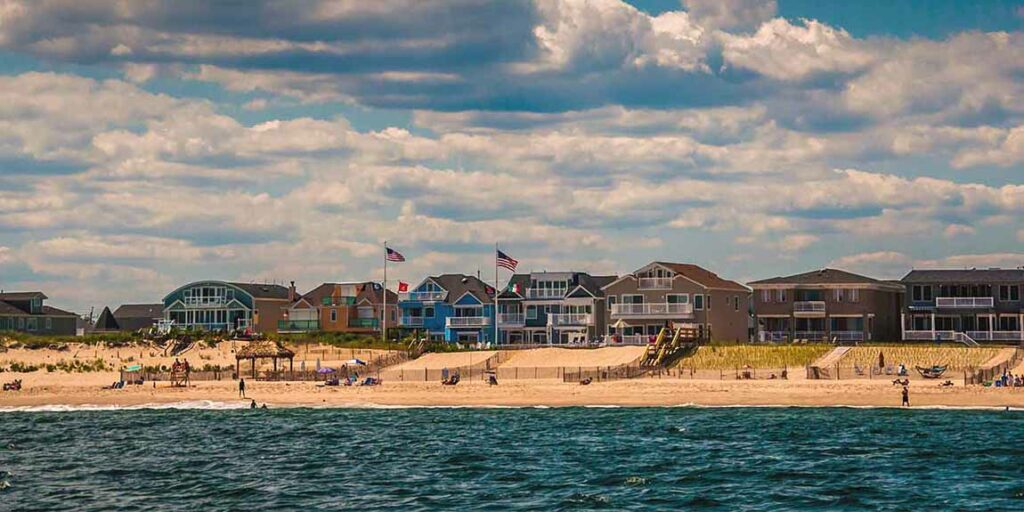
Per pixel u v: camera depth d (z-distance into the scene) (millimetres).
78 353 139875
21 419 99875
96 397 113000
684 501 58281
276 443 82375
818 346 124000
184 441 84250
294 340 147750
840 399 101625
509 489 62219
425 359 134750
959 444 76312
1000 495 59031
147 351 142250
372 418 97562
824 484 62469
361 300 178750
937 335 142125
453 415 98750
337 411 103062
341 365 127250
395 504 58500
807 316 150625
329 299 179375
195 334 148750
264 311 185500
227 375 122625
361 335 164500
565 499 59125
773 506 56906
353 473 68438
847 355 121125
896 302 160250
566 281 167250
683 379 114312
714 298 152625
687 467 68562
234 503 59594
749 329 160875
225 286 184250
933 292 145500
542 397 107812
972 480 63344
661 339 127250
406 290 162000
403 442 81750
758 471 66875
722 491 60812
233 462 73500
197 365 135750
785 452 74062
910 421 88812
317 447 79875
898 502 57500
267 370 126188
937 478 64000
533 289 168125
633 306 152625
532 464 70625
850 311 149875
